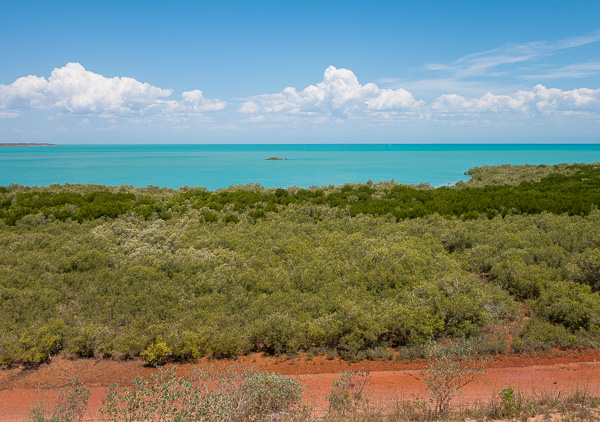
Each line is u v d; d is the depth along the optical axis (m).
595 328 11.50
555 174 48.28
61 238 22.16
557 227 21.28
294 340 11.23
